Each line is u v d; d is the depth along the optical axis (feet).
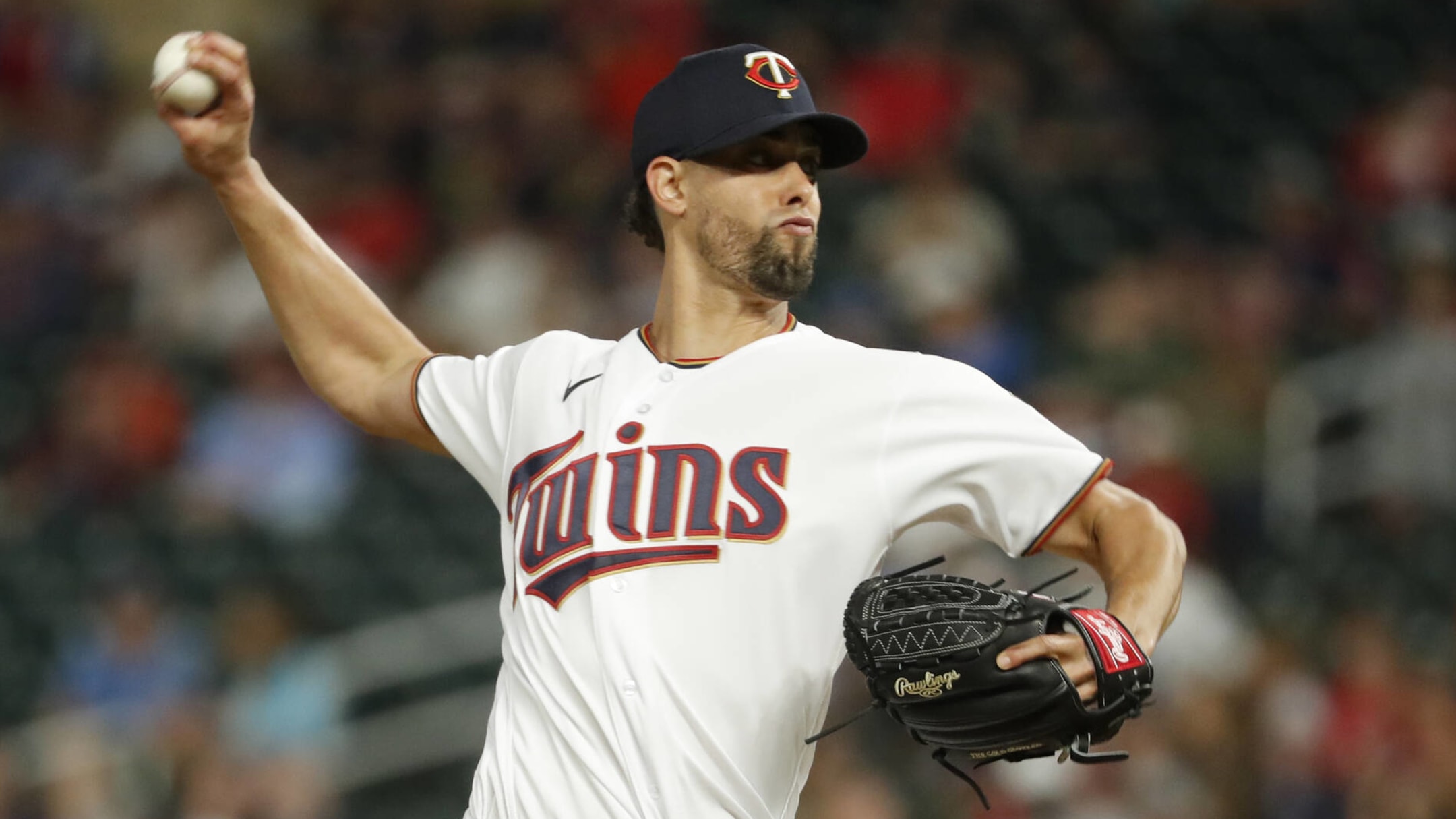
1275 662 86.28
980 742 27.81
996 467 29.86
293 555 106.93
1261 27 133.59
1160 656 86.43
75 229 129.39
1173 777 82.23
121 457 113.80
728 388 30.32
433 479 113.29
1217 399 100.83
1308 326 107.65
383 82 133.69
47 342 123.65
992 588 28.02
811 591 29.04
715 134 30.99
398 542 109.50
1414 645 94.22
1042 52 128.77
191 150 35.01
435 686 94.63
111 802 88.07
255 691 90.43
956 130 120.67
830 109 122.83
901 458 29.63
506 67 130.11
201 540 107.96
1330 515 100.27
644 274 110.73
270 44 143.54
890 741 82.07
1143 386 101.35
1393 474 100.37
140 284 123.24
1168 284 108.58
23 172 133.90
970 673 26.96
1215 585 91.40
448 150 125.59
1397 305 107.55
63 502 113.70
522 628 30.42
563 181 120.88
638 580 29.07
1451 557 97.91
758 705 28.78
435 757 89.86
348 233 122.01
